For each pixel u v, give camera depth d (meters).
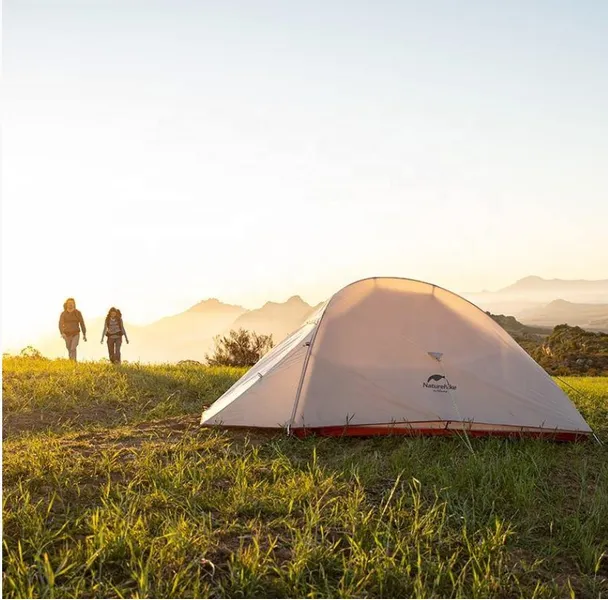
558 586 3.92
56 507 4.72
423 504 5.04
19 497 4.80
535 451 6.76
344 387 7.27
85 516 4.47
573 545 4.51
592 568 4.18
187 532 4.21
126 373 11.96
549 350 43.34
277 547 4.17
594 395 11.11
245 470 5.63
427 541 4.34
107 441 6.75
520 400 7.44
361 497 5.06
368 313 7.76
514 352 7.77
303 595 3.59
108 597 3.51
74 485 5.14
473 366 7.56
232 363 21.58
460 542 4.41
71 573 3.69
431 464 6.15
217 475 5.53
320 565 3.82
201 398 10.25
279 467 5.84
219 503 4.85
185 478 5.38
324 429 7.11
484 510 5.01
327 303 7.84
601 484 5.78
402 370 7.43
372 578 3.79
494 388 7.46
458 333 7.76
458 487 5.46
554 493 5.48
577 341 42.84
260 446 6.64
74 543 4.10
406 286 8.05
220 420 7.21
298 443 6.85
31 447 6.29
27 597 3.42
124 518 4.34
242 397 7.39
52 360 15.93
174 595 3.49
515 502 5.14
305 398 7.17
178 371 12.95
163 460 6.01
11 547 4.01
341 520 4.59
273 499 4.91
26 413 8.75
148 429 7.32
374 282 8.03
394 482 5.64
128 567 3.80
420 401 7.29
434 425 7.28
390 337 7.62
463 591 3.73
